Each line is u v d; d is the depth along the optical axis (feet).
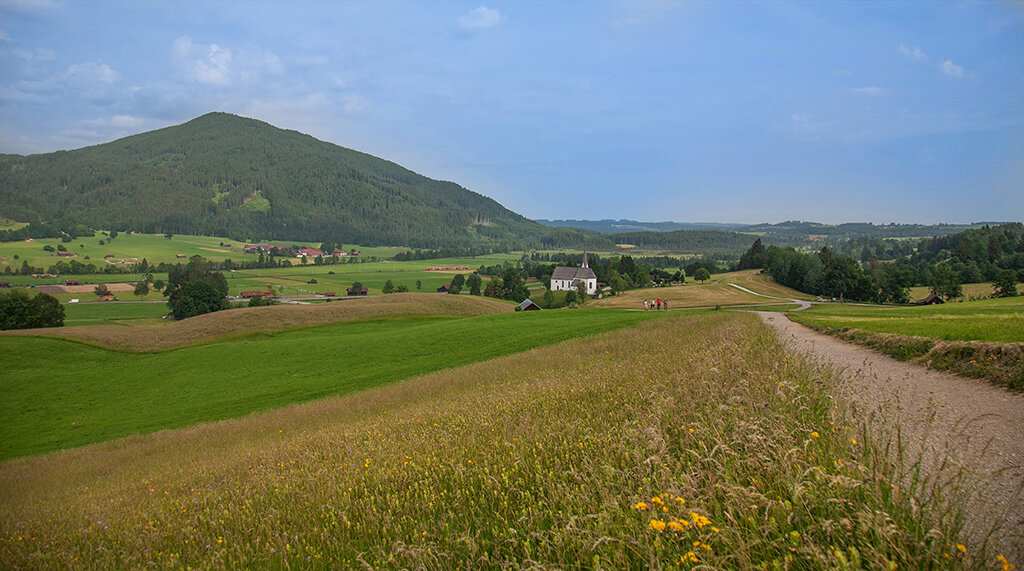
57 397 132.98
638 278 528.22
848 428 19.71
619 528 15.60
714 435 20.43
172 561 23.08
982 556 12.52
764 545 13.78
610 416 29.12
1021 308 119.65
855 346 60.70
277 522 24.75
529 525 16.85
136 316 423.23
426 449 31.09
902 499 13.96
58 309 280.31
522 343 121.39
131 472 61.72
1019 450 20.56
